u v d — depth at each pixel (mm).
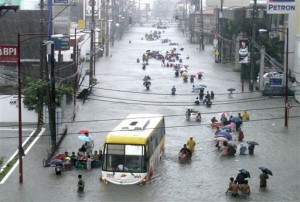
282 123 91250
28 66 108312
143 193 56344
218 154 72125
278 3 110750
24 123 88125
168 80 141750
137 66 175750
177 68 163625
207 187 58312
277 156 71000
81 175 60469
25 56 110438
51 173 62906
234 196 55094
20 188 57438
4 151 71875
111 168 59469
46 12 115500
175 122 91250
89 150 68438
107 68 167250
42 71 85250
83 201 53594
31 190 56812
